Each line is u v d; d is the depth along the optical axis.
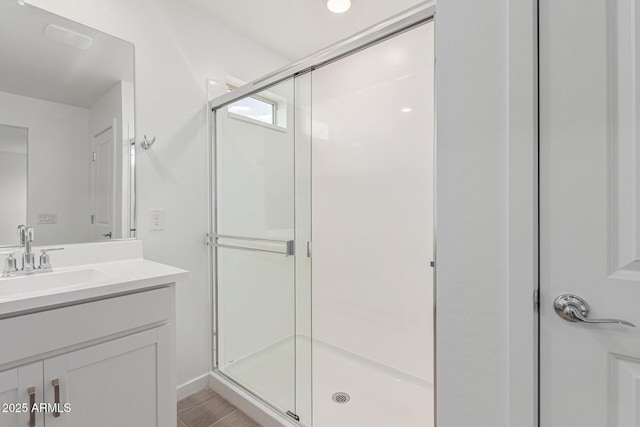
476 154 0.84
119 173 1.57
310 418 1.54
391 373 2.00
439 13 0.91
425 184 1.88
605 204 0.70
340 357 2.23
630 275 0.68
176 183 1.78
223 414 1.66
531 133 0.76
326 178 2.39
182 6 1.80
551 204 0.75
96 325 1.03
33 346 0.90
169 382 1.22
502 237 0.81
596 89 0.71
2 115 1.28
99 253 1.47
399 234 2.00
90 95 1.48
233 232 1.92
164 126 1.73
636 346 0.68
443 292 0.91
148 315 1.16
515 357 0.79
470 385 0.86
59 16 1.39
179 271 1.27
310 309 1.79
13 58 1.30
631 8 0.68
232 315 1.92
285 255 1.77
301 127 1.82
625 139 0.68
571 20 0.73
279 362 1.75
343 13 1.90
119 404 1.08
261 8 1.85
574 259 0.73
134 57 1.61
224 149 1.95
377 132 2.10
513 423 0.79
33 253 1.30
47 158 1.38
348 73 2.24
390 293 2.03
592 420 0.72
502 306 0.81
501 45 0.80
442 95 0.90
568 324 0.74
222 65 2.00
